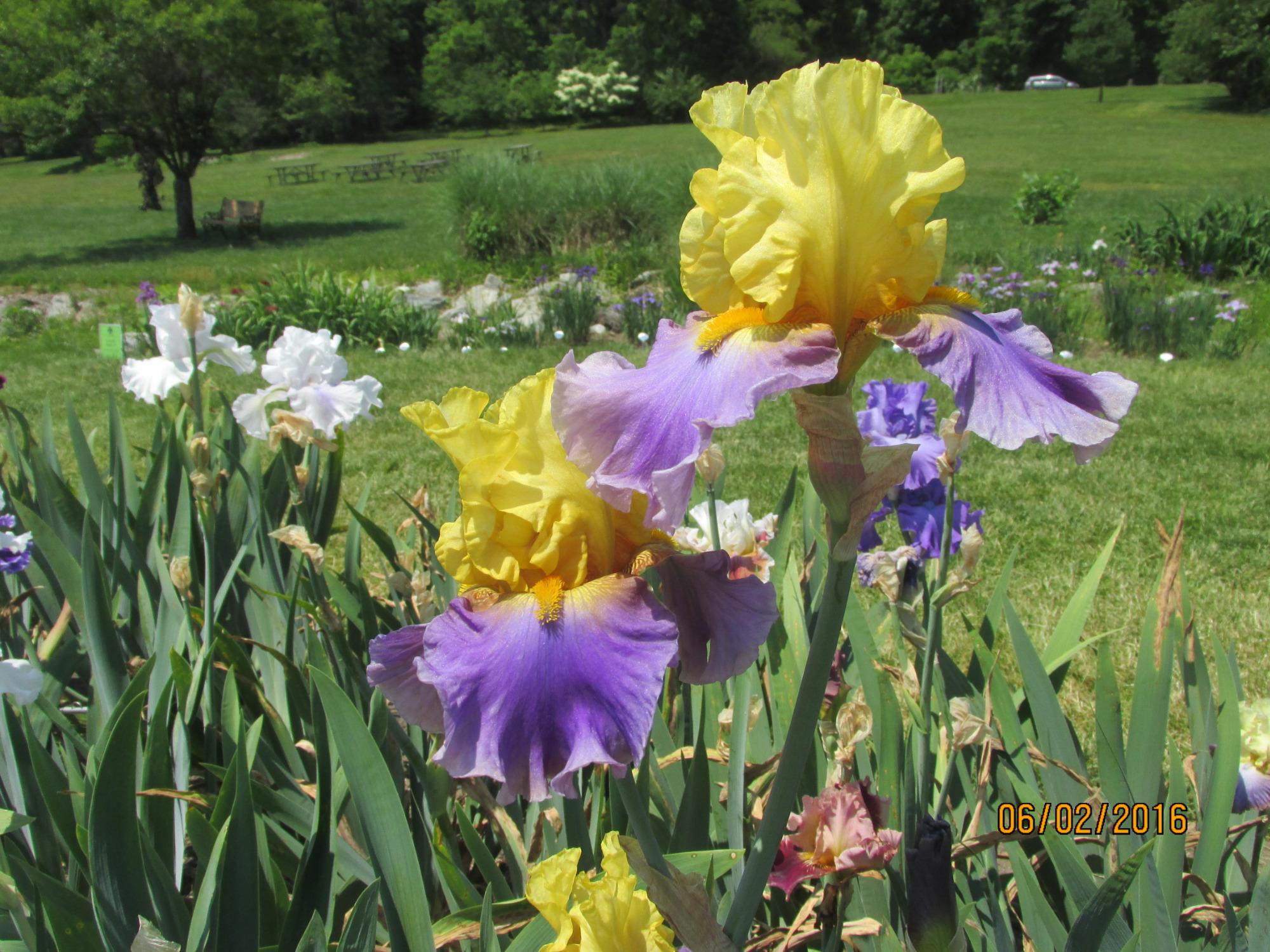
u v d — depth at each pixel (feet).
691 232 4.64
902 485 7.98
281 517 11.99
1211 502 22.86
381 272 57.31
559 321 43.14
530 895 4.25
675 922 4.29
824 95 4.18
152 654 8.20
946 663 8.66
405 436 28.89
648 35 210.38
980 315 4.64
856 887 6.64
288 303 43.37
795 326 4.29
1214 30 154.51
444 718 4.25
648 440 4.20
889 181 4.25
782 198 4.26
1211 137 126.11
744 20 212.64
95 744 7.28
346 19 195.72
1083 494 23.56
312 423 9.80
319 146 185.37
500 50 215.10
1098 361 36.70
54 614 11.28
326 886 6.52
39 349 44.14
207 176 141.18
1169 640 7.70
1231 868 7.95
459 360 39.63
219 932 5.76
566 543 4.41
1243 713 7.57
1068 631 9.43
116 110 74.38
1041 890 6.79
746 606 4.68
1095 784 11.92
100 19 72.64
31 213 103.09
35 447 11.55
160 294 54.29
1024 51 237.04
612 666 4.16
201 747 9.04
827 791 5.67
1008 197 82.12
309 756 8.81
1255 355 37.14
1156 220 67.46
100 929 5.74
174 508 11.59
